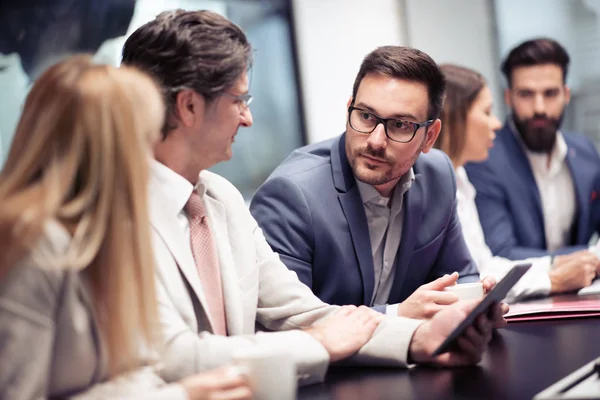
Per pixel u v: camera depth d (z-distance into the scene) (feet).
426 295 5.65
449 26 15.84
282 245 6.53
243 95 5.15
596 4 15.39
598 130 15.62
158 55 4.97
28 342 3.38
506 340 5.38
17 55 11.94
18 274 3.38
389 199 6.91
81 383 3.68
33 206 3.39
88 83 3.57
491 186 11.31
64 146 3.51
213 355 4.50
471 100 9.76
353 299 6.77
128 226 3.62
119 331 3.65
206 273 5.17
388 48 6.49
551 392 3.78
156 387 4.17
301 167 6.79
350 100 6.64
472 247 9.59
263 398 3.71
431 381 4.40
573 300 7.02
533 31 15.80
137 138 3.63
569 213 11.83
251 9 14.30
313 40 15.01
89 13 12.29
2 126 11.94
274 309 5.65
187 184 5.12
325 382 4.59
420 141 6.48
